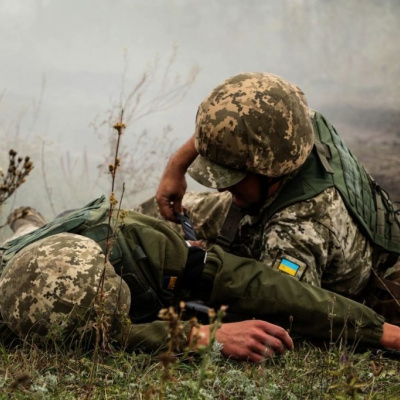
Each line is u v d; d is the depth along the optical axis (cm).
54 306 305
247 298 337
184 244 351
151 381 292
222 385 293
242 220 394
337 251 366
